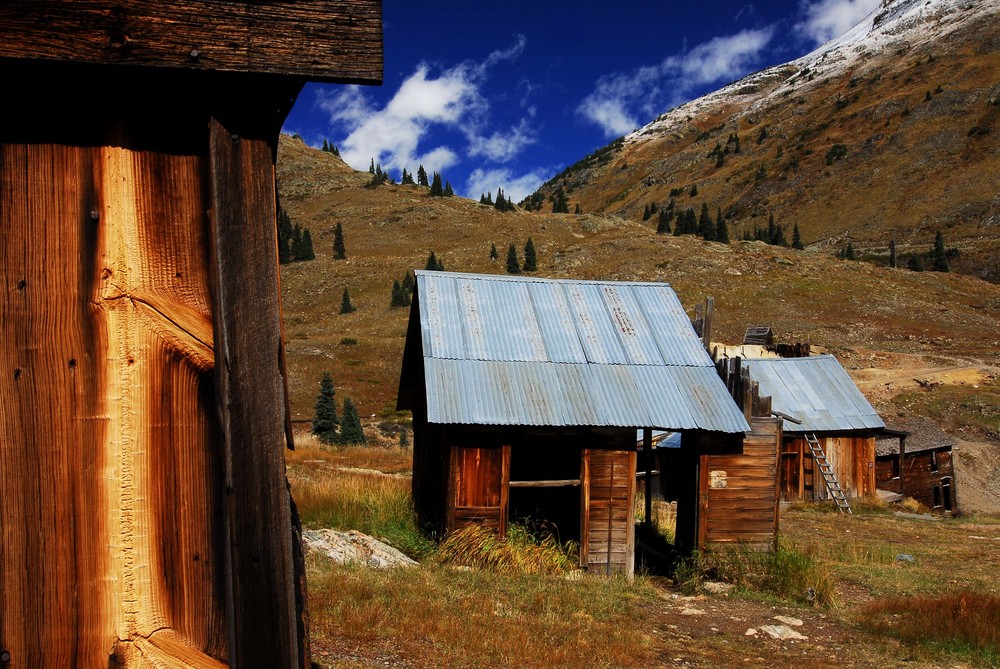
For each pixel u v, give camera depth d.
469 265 111.81
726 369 13.72
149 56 1.93
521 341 13.48
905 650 9.35
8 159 1.96
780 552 12.63
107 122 2.03
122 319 2.02
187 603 2.04
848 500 26.28
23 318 1.96
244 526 1.94
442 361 12.70
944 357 61.50
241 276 2.01
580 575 11.95
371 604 7.95
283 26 2.02
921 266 125.25
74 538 1.98
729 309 78.19
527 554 11.86
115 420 2.01
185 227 2.07
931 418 47.38
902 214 158.88
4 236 1.95
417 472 15.33
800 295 82.88
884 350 65.00
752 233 170.38
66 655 1.96
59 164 1.99
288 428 2.16
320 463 24.69
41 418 1.96
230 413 1.95
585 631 8.63
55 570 1.96
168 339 2.04
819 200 181.00
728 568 12.53
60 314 1.98
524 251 115.81
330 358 66.00
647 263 101.12
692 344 14.10
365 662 6.23
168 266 2.06
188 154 2.08
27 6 1.87
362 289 101.94
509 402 12.24
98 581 1.99
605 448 12.63
